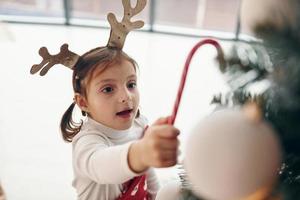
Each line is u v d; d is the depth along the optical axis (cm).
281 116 38
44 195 154
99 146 65
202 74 285
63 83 266
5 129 203
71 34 379
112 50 73
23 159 177
